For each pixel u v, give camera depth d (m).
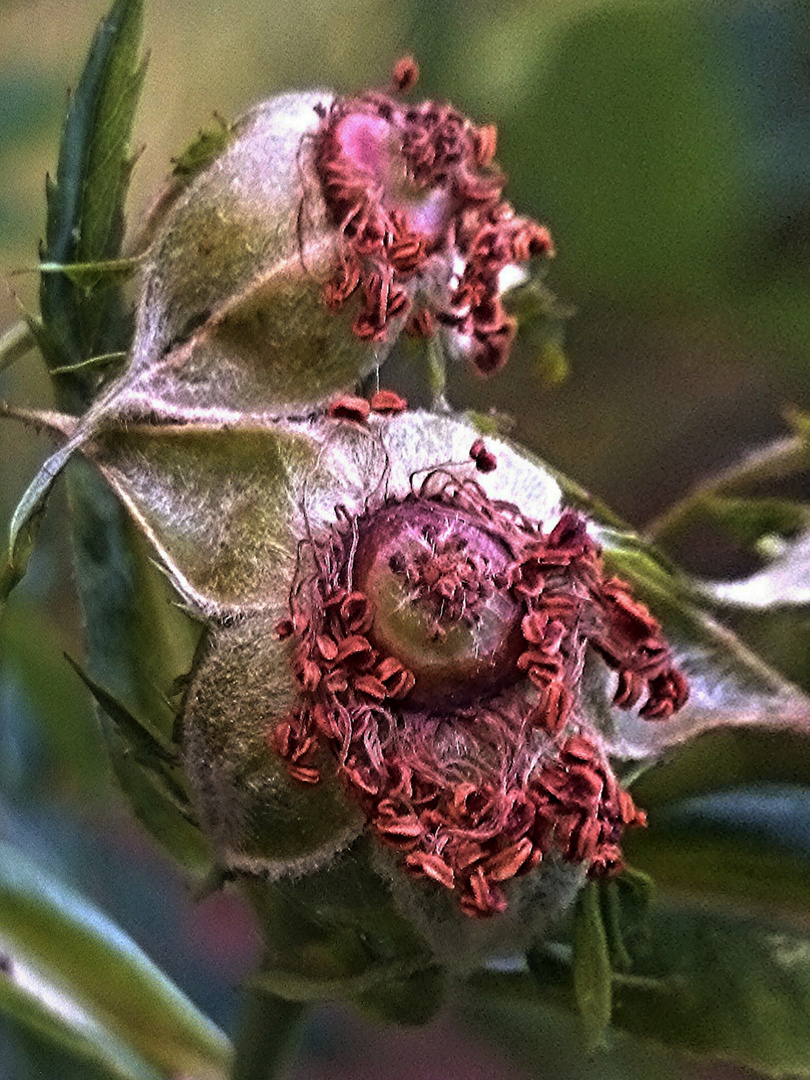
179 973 0.20
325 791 0.10
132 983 0.13
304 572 0.10
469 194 0.11
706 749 0.11
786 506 0.12
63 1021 0.12
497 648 0.10
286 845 0.10
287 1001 0.11
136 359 0.10
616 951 0.10
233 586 0.10
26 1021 0.12
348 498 0.10
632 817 0.10
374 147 0.11
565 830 0.10
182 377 0.10
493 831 0.10
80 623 0.12
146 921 0.20
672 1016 0.11
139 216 0.11
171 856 0.12
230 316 0.10
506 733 0.10
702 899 0.11
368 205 0.10
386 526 0.10
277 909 0.10
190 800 0.10
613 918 0.10
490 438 0.10
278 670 0.10
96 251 0.11
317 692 0.10
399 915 0.10
